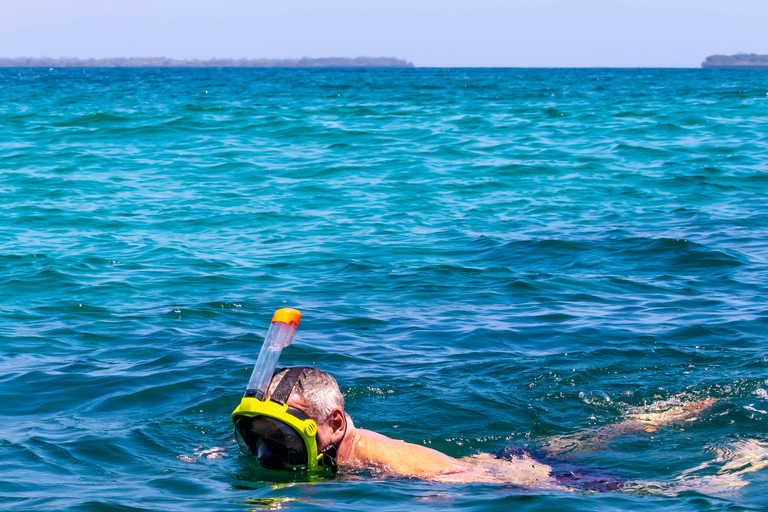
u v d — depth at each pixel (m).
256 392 2.95
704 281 7.07
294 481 3.07
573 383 4.52
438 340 5.41
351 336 5.51
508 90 50.25
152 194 11.99
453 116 25.56
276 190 12.39
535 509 2.75
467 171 14.16
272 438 2.99
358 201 11.48
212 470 3.24
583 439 3.72
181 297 6.60
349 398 4.28
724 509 2.77
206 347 5.21
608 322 5.81
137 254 8.24
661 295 6.62
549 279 7.18
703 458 3.45
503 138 19.14
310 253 8.33
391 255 8.21
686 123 22.61
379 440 3.29
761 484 3.09
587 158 15.62
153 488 3.02
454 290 6.86
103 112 26.53
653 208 10.74
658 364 4.83
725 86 56.25
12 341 5.35
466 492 2.93
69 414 4.02
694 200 11.29
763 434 3.72
